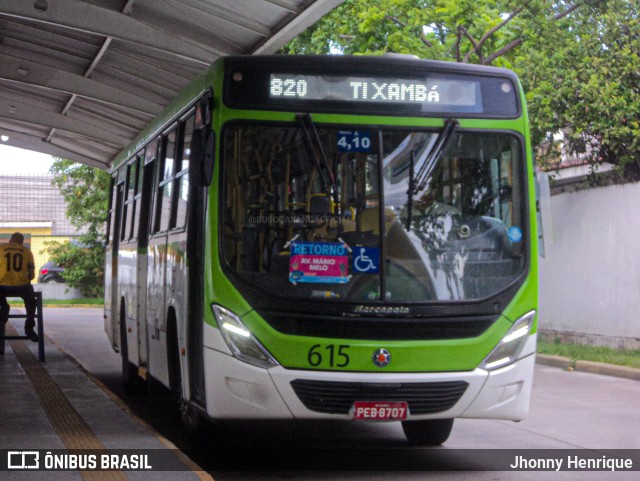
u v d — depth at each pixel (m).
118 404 11.03
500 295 8.27
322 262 8.07
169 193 10.33
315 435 10.47
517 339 8.30
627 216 19.23
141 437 8.74
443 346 8.05
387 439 10.23
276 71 8.34
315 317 7.92
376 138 8.34
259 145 8.23
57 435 8.86
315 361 7.88
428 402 8.02
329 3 16.30
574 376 16.61
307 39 28.22
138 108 24.50
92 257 49.16
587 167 21.39
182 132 9.89
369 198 8.23
